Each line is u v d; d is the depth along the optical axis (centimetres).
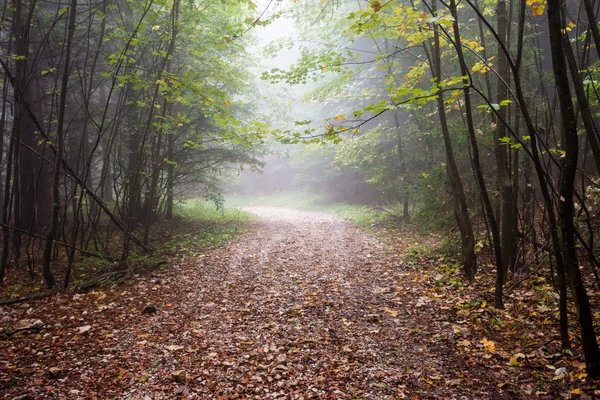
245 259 887
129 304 607
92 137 1263
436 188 830
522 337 425
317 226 1408
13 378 381
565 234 341
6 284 742
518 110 601
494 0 663
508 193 587
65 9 750
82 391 359
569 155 328
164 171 1312
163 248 1005
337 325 499
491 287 583
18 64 715
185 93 1127
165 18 903
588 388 323
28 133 1055
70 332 498
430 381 360
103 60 1157
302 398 340
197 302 611
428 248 861
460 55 467
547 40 1143
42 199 1098
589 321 337
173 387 364
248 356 420
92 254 789
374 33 537
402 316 519
